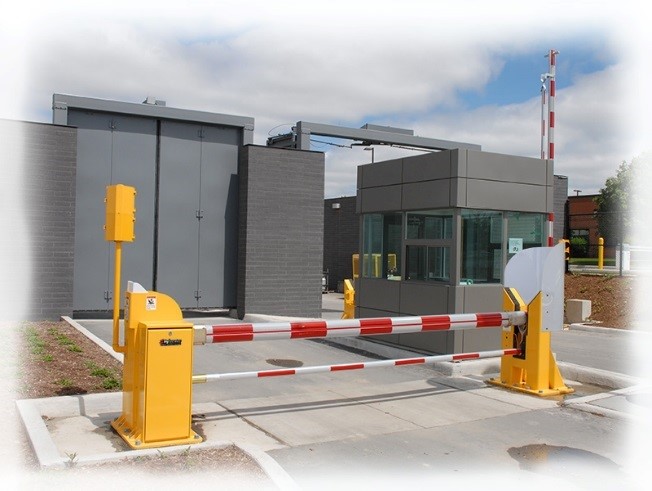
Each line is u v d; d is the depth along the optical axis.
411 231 10.62
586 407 7.35
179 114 14.28
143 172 14.16
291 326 6.84
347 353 10.75
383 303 11.16
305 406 7.29
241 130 15.16
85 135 13.59
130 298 5.78
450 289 9.61
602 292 17.91
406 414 7.05
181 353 5.66
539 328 8.15
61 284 12.62
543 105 13.34
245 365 9.58
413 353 10.04
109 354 8.84
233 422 6.56
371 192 11.52
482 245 9.95
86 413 6.54
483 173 9.73
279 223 15.02
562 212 21.55
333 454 5.67
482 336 9.67
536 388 8.10
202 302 14.77
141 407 5.55
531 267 8.32
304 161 15.36
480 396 7.96
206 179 14.84
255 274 14.73
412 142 17.86
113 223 5.94
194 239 14.71
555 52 13.09
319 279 15.52
